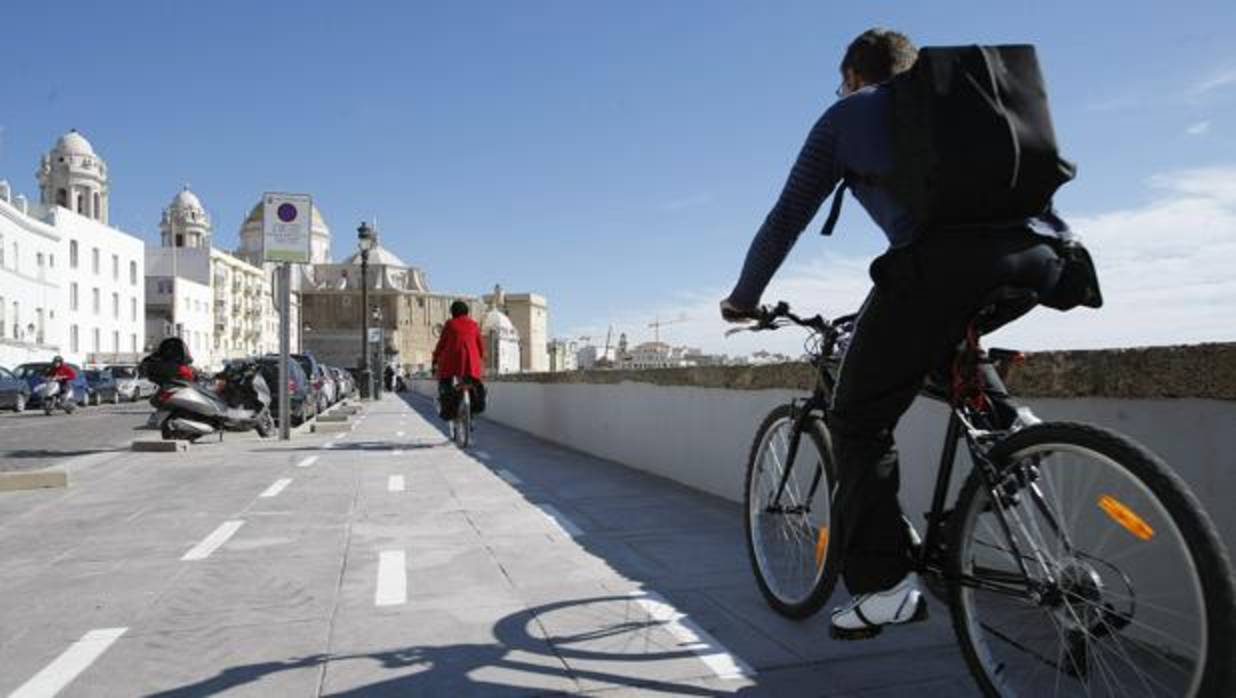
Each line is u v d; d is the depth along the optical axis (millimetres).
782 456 3834
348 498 7246
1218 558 1974
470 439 13094
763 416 6629
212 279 109375
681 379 8250
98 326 80938
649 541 5422
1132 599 2350
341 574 4609
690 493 7594
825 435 3432
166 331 87000
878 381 2742
